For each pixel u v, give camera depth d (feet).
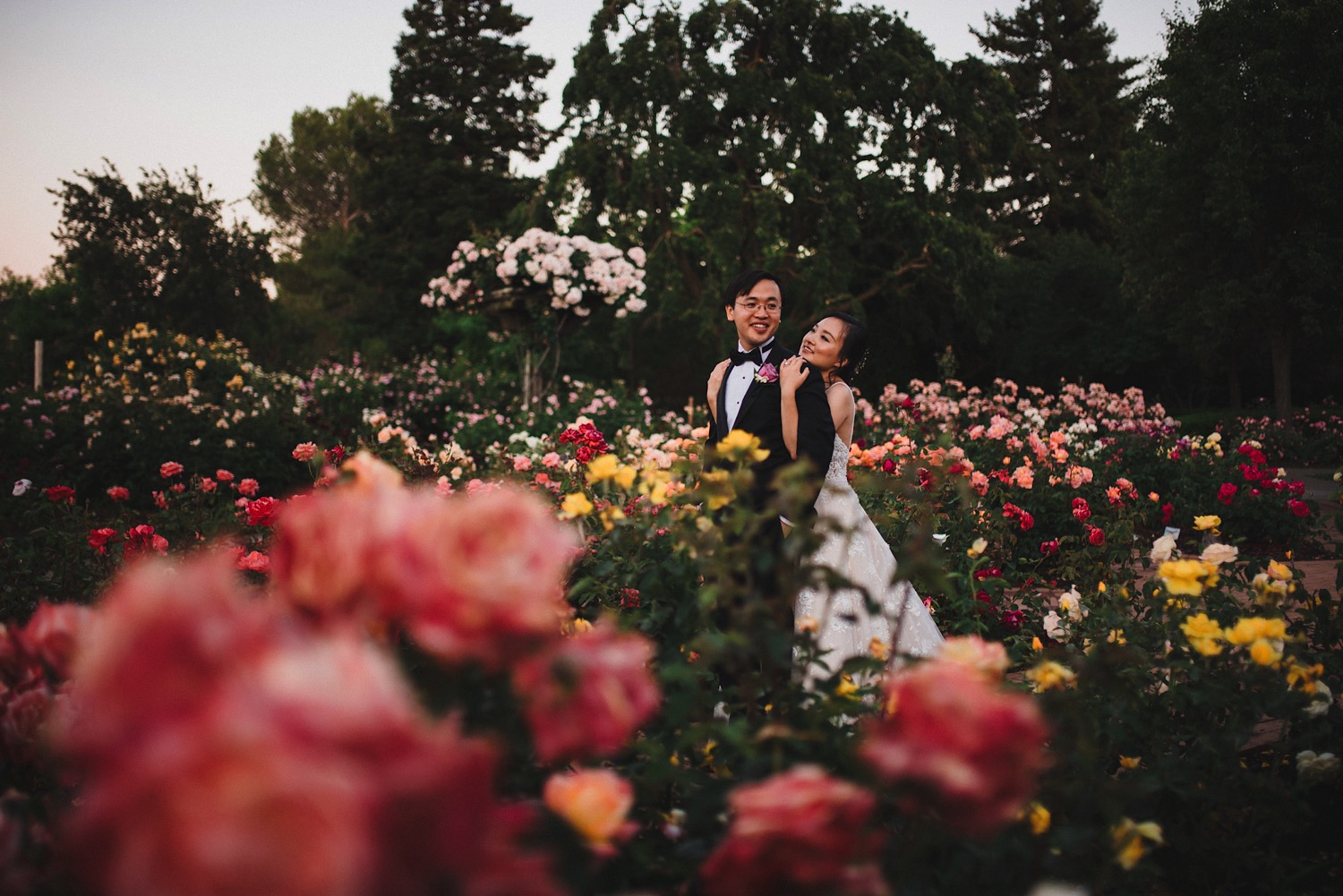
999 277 102.83
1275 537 25.13
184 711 1.89
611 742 2.98
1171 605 7.74
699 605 5.21
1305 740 7.45
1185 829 7.02
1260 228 73.15
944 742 2.90
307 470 32.68
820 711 4.79
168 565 9.57
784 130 83.87
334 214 194.70
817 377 10.21
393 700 1.97
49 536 13.48
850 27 84.23
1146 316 92.68
